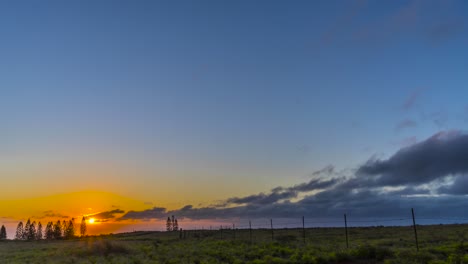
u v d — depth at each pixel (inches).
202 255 1552.7
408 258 1306.6
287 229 4857.3
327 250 1587.1
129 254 1695.4
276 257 1430.9
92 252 1779.0
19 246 2755.9
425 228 3585.1
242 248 1801.2
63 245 2603.3
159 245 2177.7
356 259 1363.2
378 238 2412.6
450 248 1486.2
